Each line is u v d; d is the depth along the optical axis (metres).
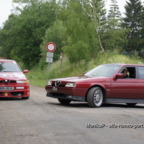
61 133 7.24
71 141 6.52
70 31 34.16
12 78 14.28
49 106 12.10
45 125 8.12
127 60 31.59
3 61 16.05
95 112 10.81
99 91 12.48
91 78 12.48
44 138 6.75
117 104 14.68
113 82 12.80
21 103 13.00
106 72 13.15
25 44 58.00
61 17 36.81
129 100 13.20
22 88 14.42
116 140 6.71
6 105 12.26
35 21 57.38
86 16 34.47
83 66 34.97
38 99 14.88
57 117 9.38
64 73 36.75
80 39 33.78
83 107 12.33
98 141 6.57
